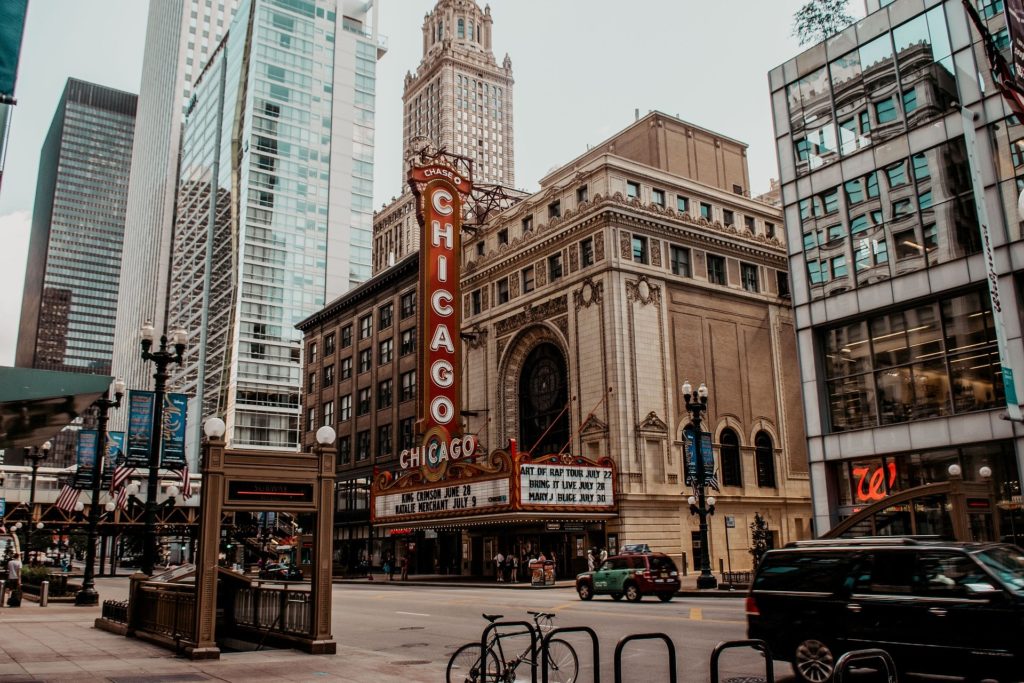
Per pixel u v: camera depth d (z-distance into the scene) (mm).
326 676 12258
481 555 52750
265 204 125000
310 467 15500
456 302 53031
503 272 57156
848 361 32562
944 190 29344
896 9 31609
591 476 44062
